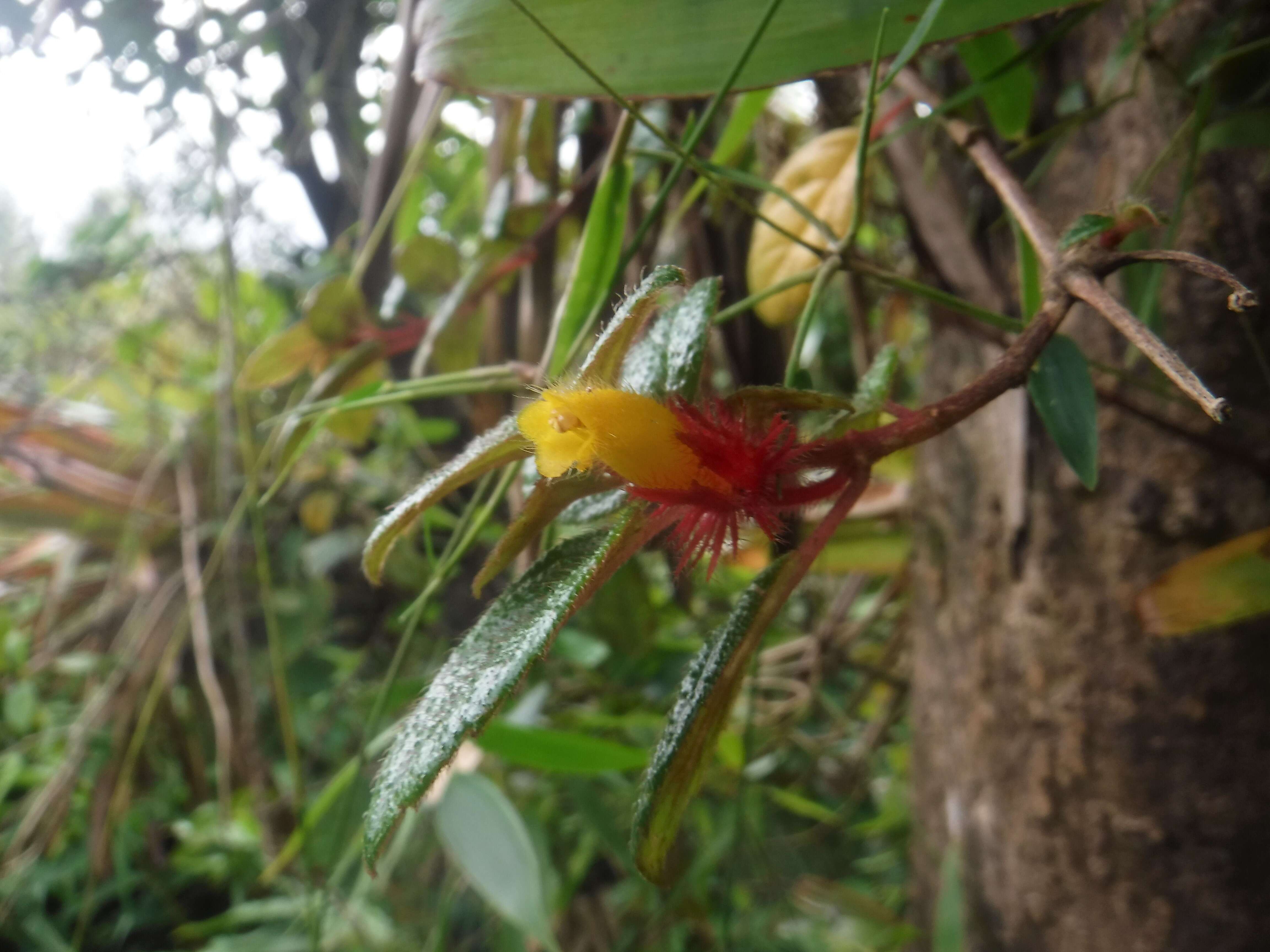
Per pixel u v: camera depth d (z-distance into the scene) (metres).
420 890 0.46
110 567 0.56
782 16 0.20
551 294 0.34
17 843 0.46
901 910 0.53
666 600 0.50
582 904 0.47
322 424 0.26
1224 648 0.26
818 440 0.15
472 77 0.22
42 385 0.62
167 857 0.56
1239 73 0.23
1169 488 0.26
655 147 0.27
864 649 0.58
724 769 0.46
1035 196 0.29
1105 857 0.28
